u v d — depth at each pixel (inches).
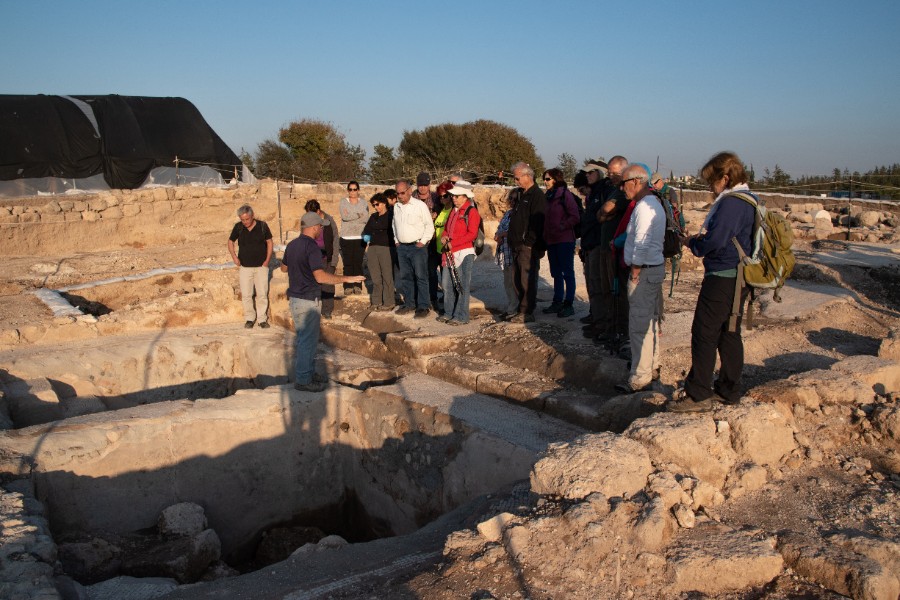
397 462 257.3
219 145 916.6
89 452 228.7
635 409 202.1
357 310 382.9
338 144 1296.8
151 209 713.0
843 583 128.1
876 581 123.8
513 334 300.2
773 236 169.6
